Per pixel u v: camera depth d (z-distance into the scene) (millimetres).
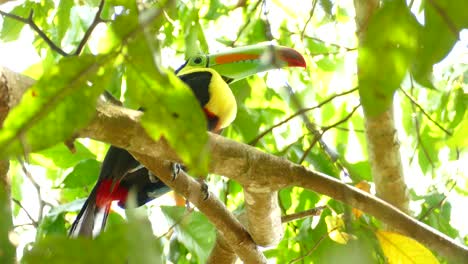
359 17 7758
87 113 3236
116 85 8148
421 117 10289
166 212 7910
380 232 6469
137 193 8031
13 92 4613
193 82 8539
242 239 7180
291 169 6246
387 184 9305
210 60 8992
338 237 6457
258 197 6473
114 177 7469
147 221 3244
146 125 3414
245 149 6066
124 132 5105
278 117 10109
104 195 7496
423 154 10086
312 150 9375
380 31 3107
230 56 8945
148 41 3193
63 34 8648
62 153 8430
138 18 3189
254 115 9883
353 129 10586
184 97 3305
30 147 3215
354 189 6402
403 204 9328
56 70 3137
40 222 7551
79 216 7488
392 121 9203
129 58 3221
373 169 9414
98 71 3213
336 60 10414
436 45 3086
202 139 3375
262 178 6195
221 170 6094
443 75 9641
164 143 5188
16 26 8875
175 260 8562
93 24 5664
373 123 9188
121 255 3080
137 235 3168
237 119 9852
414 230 6488
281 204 9148
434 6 3021
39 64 8141
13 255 3236
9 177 4770
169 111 3338
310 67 10383
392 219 6461
